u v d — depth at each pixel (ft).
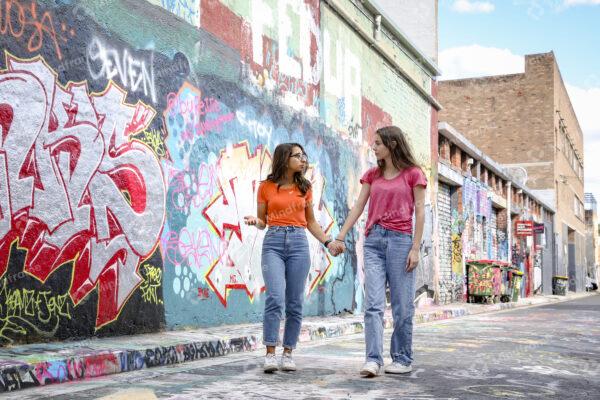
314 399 13.01
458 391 14.14
